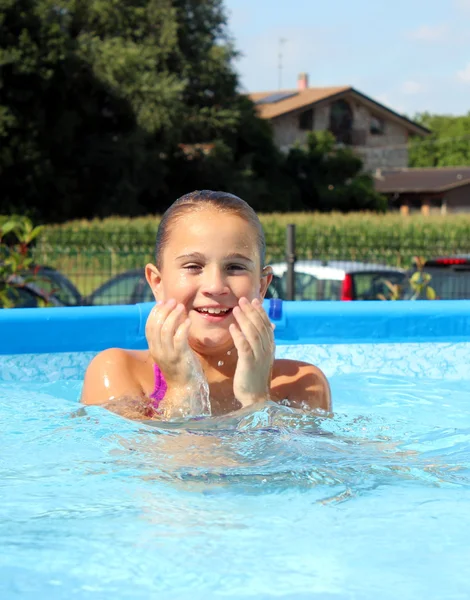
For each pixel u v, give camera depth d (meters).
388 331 3.41
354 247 8.43
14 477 1.58
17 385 2.73
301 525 1.33
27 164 28.84
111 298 6.80
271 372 2.11
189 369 1.99
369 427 2.06
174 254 2.02
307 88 51.84
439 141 67.88
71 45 29.42
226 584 1.10
